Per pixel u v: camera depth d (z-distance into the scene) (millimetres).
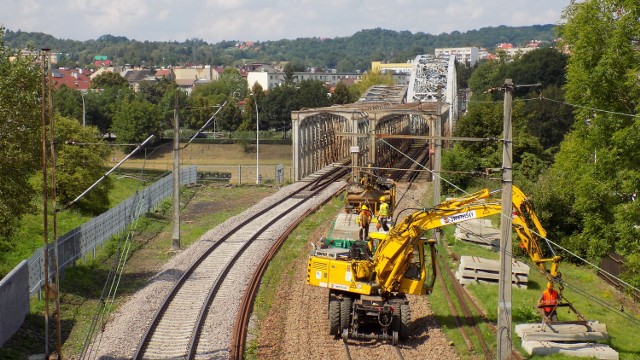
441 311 24031
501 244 19312
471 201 20641
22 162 25109
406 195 53000
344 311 20906
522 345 20641
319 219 42750
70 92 109062
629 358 20109
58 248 26750
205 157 101250
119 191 58156
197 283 26922
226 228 38969
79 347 20281
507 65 114938
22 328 21266
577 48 25766
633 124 24031
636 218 24656
